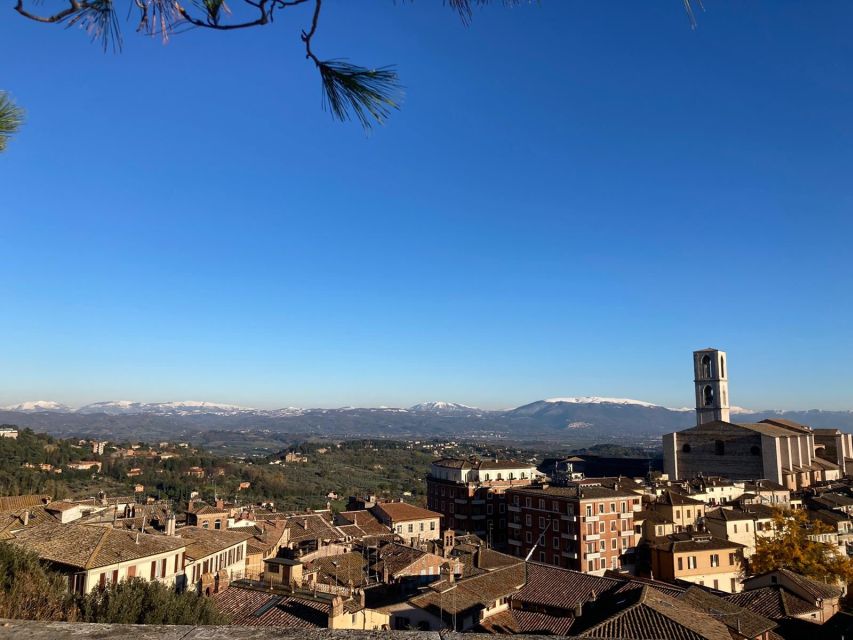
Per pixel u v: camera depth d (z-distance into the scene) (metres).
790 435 156.00
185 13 7.15
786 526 95.88
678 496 114.75
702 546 90.00
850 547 103.88
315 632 5.57
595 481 127.25
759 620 49.75
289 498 195.25
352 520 115.44
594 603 54.22
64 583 25.56
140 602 28.11
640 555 103.12
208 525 85.38
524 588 62.59
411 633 5.66
